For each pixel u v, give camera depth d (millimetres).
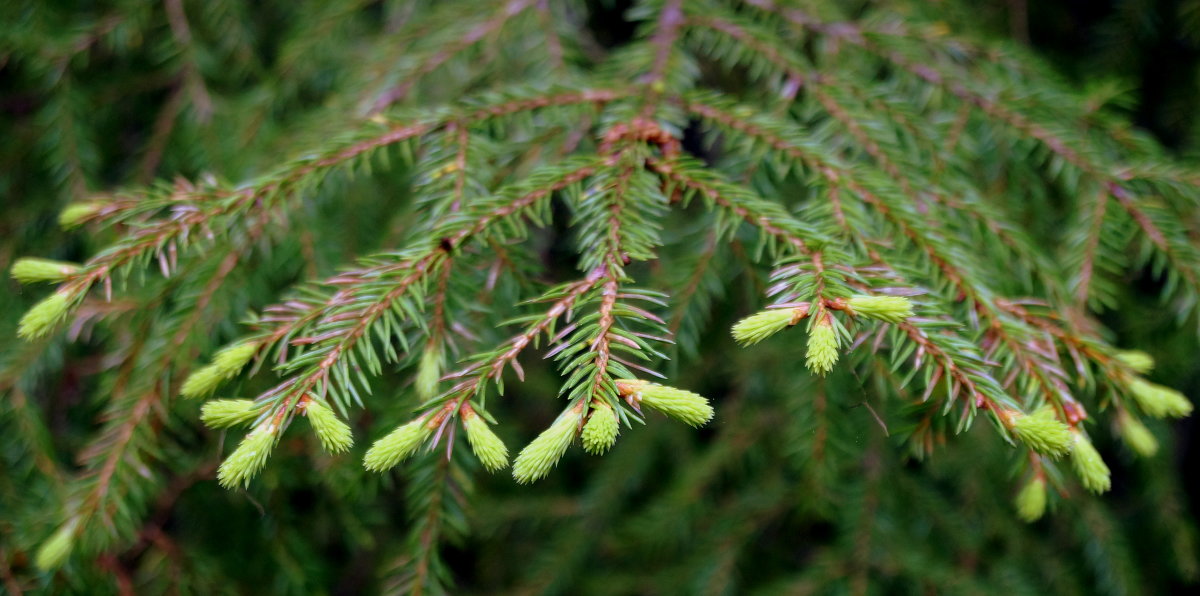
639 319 779
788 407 964
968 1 1350
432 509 895
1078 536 1406
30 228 1245
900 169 901
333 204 1110
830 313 768
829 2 1000
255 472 771
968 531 1381
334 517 1056
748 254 913
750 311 920
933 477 1455
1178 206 913
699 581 1429
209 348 908
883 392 855
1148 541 1580
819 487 1133
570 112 904
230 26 1287
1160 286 1459
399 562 899
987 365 786
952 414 816
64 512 868
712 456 1434
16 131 1308
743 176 887
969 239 887
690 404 755
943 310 822
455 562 1931
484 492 1628
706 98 903
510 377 1517
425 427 767
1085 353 828
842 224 846
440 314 834
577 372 765
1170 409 812
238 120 1194
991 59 984
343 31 1166
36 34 1171
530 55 1004
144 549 1009
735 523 1467
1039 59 986
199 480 1008
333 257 978
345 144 868
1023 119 938
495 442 766
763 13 995
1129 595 1337
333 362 788
